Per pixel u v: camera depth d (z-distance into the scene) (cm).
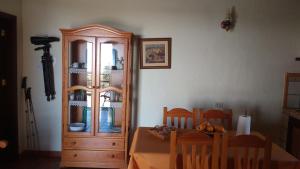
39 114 359
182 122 334
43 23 346
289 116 311
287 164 186
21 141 356
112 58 322
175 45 344
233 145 178
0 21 320
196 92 349
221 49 342
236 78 345
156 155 195
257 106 348
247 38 339
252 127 350
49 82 349
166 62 346
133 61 348
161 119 355
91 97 316
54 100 356
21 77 350
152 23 342
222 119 296
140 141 223
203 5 338
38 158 353
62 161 321
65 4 343
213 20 339
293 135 299
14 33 328
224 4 336
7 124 335
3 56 327
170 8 340
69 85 319
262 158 190
